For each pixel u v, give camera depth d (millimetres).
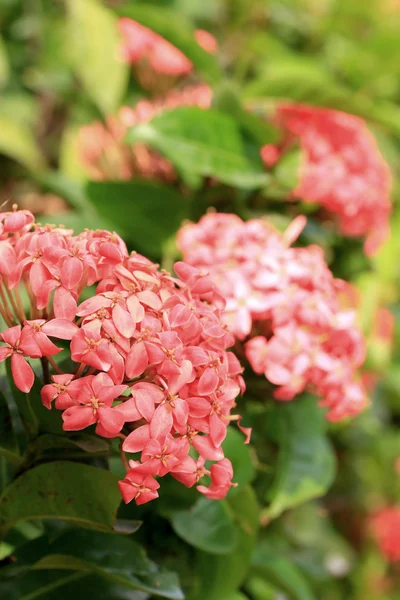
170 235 1135
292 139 1147
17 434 985
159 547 1033
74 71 1236
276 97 1147
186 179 1130
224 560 1026
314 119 1146
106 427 908
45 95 1307
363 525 1465
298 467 1078
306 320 1000
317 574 1203
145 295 931
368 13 1303
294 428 1082
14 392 948
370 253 1175
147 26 1158
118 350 916
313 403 1093
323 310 1003
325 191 1115
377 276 1235
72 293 925
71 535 986
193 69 1212
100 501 946
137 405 912
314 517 1283
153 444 910
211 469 931
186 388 925
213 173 1094
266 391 1028
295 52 1325
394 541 1451
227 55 1284
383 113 1146
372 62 1278
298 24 1314
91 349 911
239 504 1010
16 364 915
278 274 1005
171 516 1010
